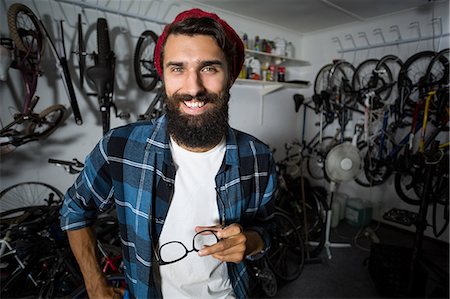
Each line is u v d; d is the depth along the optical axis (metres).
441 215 2.74
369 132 3.02
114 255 1.63
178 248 0.69
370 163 3.01
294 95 3.67
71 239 0.76
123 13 2.21
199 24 0.60
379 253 2.02
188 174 0.71
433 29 2.65
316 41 3.63
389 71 2.92
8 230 1.59
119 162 0.71
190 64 0.60
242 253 0.62
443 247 2.69
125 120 2.37
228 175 0.73
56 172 2.09
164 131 0.72
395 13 2.86
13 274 1.58
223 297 0.76
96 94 2.03
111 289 0.78
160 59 0.71
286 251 2.24
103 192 0.74
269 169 0.81
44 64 1.93
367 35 3.15
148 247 0.68
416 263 1.82
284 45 3.20
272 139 3.57
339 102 3.24
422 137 2.56
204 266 0.70
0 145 1.63
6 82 1.81
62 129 2.07
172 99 0.63
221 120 0.65
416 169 2.65
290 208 2.75
